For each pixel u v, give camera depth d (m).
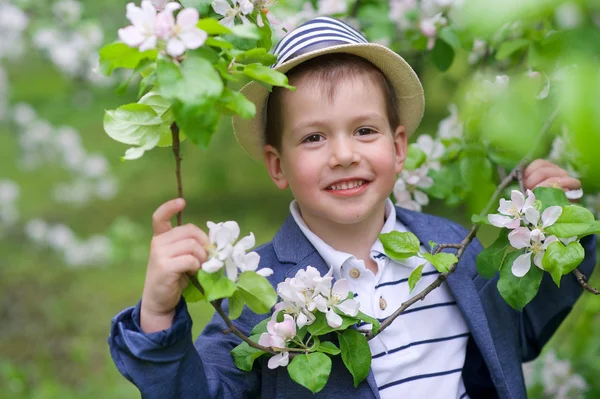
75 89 5.12
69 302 4.89
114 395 3.66
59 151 5.74
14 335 4.41
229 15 1.47
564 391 2.57
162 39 1.13
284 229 1.69
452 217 2.71
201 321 4.44
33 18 4.22
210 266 1.22
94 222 6.78
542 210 1.53
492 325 1.71
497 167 2.08
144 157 7.76
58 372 3.97
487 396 1.79
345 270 1.62
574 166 1.76
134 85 3.41
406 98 1.74
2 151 8.43
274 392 1.52
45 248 5.84
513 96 0.99
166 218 1.30
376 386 1.50
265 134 1.75
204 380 1.41
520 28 1.68
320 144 1.55
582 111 0.72
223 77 1.20
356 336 1.42
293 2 2.41
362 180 1.56
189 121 1.11
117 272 5.54
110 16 4.40
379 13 2.41
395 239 1.50
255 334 1.45
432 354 1.61
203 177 7.52
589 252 1.76
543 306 1.82
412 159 2.03
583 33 1.04
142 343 1.31
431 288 1.50
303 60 1.56
